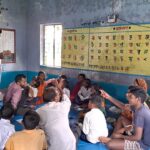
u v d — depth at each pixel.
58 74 6.01
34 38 6.58
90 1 5.20
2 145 2.30
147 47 4.35
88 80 4.90
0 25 6.27
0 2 6.22
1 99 5.07
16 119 3.82
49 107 2.47
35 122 2.07
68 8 5.65
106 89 5.04
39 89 4.55
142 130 2.48
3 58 6.36
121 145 2.68
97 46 5.14
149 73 4.35
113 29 4.83
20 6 6.61
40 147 2.10
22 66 6.79
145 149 2.51
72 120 3.80
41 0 6.29
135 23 4.49
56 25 6.10
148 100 3.35
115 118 3.96
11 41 6.50
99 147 3.05
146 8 4.32
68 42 5.72
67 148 2.44
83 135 3.24
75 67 5.61
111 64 4.92
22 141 2.01
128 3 4.58
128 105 3.35
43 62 6.47
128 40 4.61
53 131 2.40
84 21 5.34
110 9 4.87
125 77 4.72
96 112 3.13
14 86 4.20
